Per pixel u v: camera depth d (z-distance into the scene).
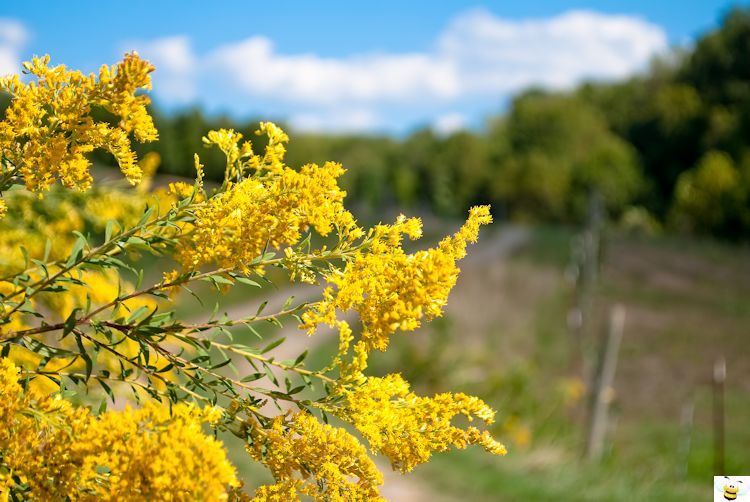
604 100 84.69
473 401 1.55
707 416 15.77
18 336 1.39
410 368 15.96
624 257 32.28
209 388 1.45
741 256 33.47
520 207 70.25
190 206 1.45
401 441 1.52
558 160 72.25
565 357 18.48
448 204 70.19
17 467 1.22
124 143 1.43
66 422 1.28
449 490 9.54
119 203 2.44
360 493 1.49
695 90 73.75
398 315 1.43
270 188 1.47
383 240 1.55
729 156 60.62
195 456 1.18
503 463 11.00
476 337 18.58
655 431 14.38
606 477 11.09
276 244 1.45
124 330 1.43
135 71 1.36
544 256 33.81
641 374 18.50
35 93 1.39
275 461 1.48
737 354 20.20
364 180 69.44
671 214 60.28
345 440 1.49
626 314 23.61
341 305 1.47
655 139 72.62
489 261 31.62
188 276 1.45
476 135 75.81
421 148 75.50
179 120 23.23
